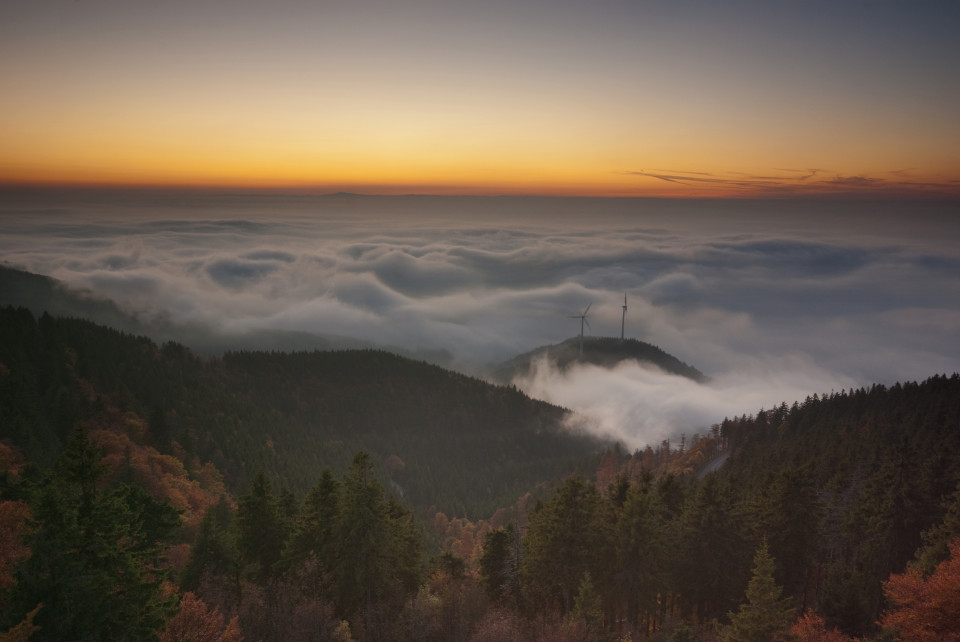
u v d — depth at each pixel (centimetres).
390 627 3972
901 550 5016
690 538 4722
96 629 2366
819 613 4244
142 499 3641
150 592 2605
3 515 3269
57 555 2317
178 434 13288
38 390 13012
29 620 2067
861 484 7181
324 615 3716
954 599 2511
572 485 4500
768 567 3647
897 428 10894
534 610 4644
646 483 5734
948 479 5328
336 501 4347
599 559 4531
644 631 4650
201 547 4216
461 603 4356
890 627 2756
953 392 12600
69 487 2755
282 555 4288
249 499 4453
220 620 3338
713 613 4644
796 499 4862
